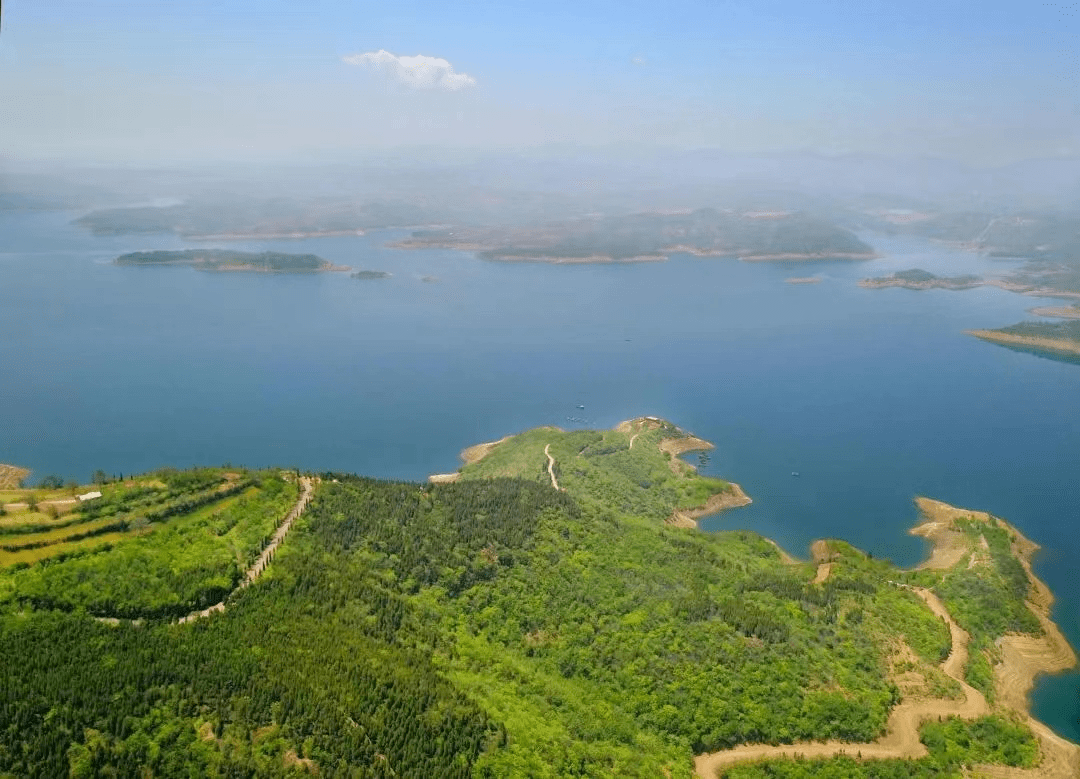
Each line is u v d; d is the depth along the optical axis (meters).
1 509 129.75
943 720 134.88
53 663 99.31
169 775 88.81
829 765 122.56
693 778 117.38
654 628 142.75
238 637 111.12
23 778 83.62
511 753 106.25
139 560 122.50
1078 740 139.88
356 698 103.81
